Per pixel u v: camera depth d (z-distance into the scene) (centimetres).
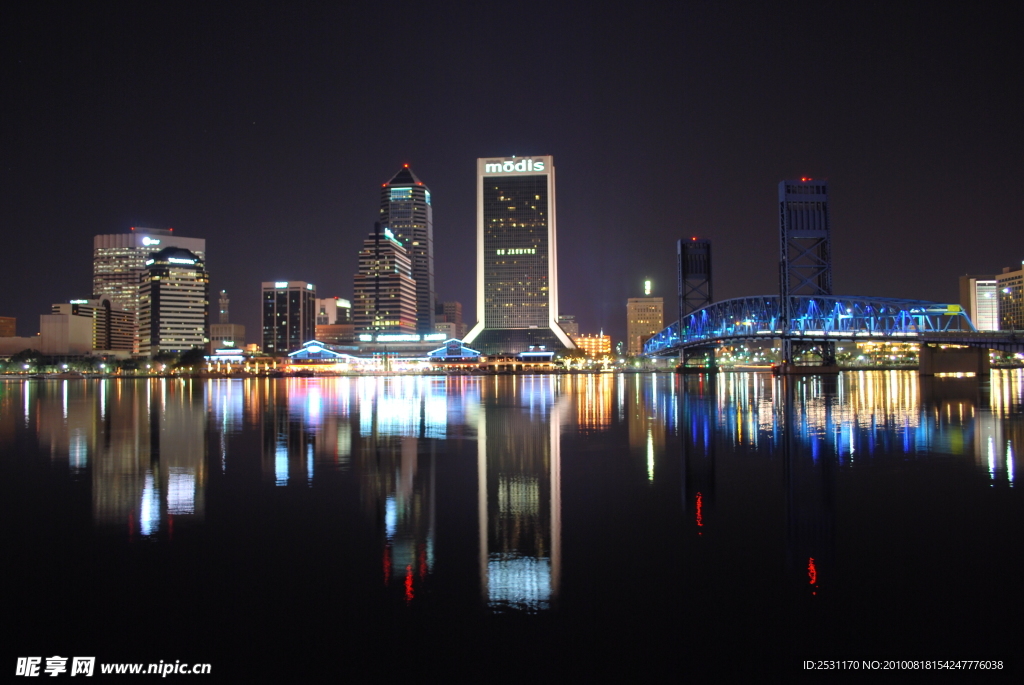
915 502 2342
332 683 1180
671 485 2678
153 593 1556
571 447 3856
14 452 3794
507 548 1855
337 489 2645
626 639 1319
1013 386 10356
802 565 1702
